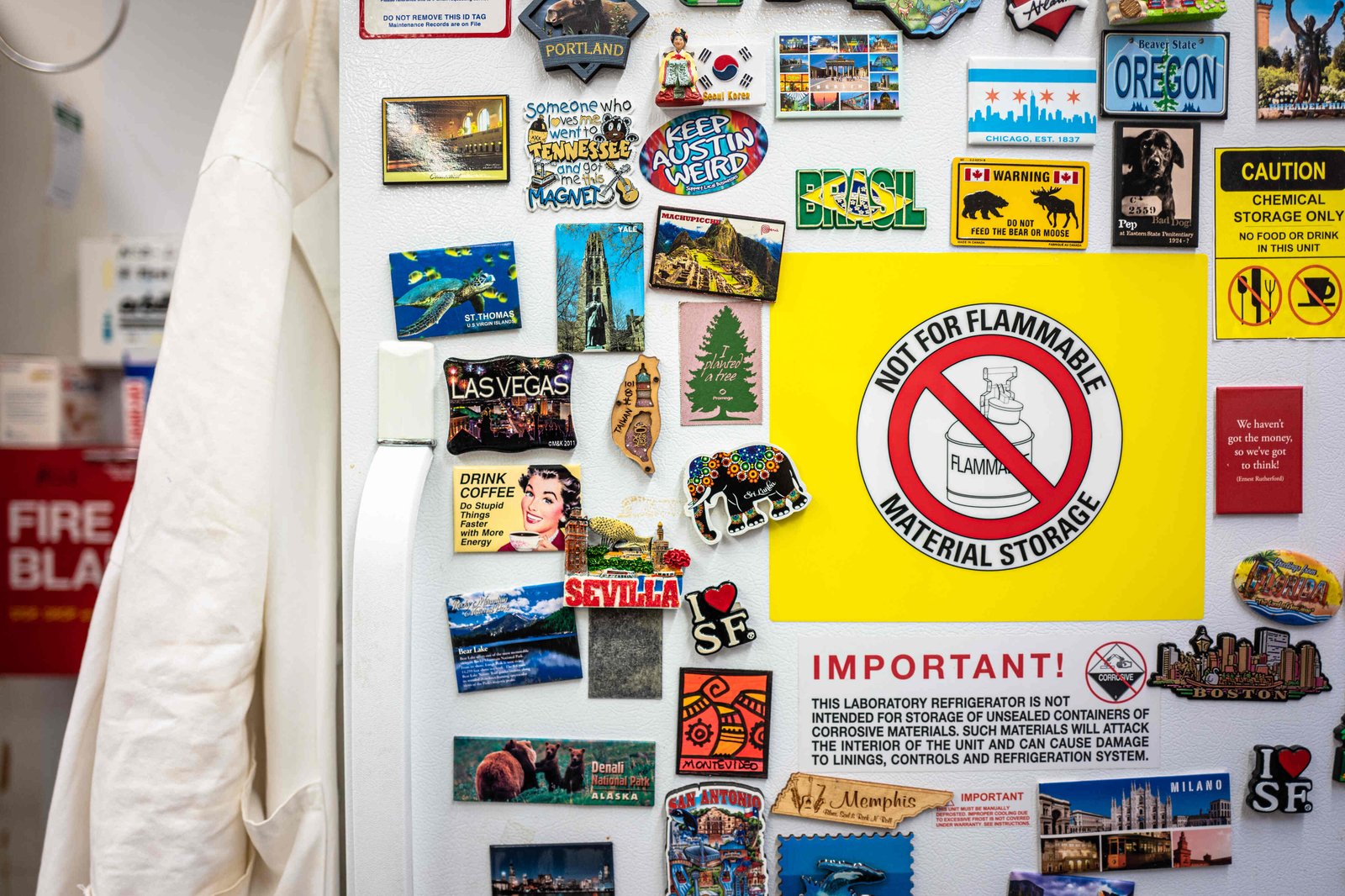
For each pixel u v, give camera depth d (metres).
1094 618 0.65
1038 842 0.64
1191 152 0.65
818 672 0.64
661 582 0.63
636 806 0.64
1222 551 0.65
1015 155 0.65
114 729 0.61
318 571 0.68
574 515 0.64
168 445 0.63
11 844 0.95
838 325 0.64
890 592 0.64
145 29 0.93
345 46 0.64
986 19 0.64
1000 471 0.64
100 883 0.60
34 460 0.95
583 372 0.64
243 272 0.64
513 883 0.64
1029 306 0.65
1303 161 0.65
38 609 0.95
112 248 0.94
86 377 0.95
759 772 0.64
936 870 0.65
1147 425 0.65
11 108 0.93
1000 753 0.65
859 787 0.64
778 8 0.64
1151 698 0.65
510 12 0.64
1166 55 0.65
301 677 0.67
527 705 0.64
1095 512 0.65
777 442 0.64
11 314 0.94
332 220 0.73
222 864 0.63
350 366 0.65
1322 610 0.65
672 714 0.64
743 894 0.64
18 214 0.93
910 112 0.64
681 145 0.64
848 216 0.64
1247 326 0.65
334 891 0.66
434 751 0.64
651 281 0.64
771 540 0.64
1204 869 0.65
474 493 0.64
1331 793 0.65
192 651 0.61
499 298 0.64
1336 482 0.65
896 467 0.64
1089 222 0.65
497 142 0.64
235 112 0.67
